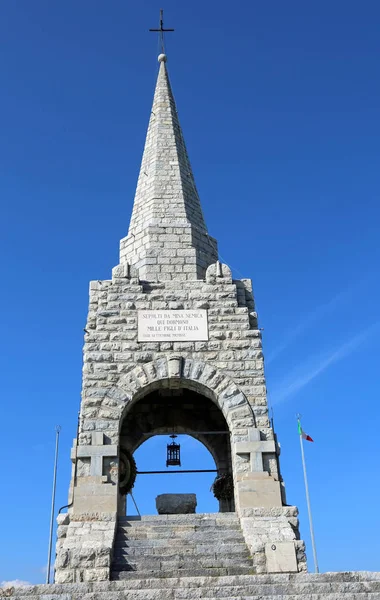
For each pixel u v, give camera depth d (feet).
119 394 70.23
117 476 65.57
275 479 66.03
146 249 83.35
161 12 113.70
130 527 62.34
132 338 73.87
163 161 93.35
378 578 52.54
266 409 70.28
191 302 76.84
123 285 77.46
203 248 86.22
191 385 73.15
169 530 62.34
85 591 50.16
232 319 75.97
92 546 56.90
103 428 68.08
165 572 54.80
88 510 62.95
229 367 72.79
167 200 88.48
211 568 55.98
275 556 56.90
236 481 66.28
